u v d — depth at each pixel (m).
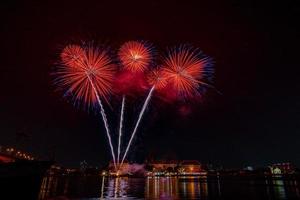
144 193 53.53
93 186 78.69
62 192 53.31
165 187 74.25
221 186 76.56
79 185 83.38
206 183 96.69
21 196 27.09
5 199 25.94
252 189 63.81
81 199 40.56
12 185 26.38
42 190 55.38
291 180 106.56
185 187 73.75
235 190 61.12
